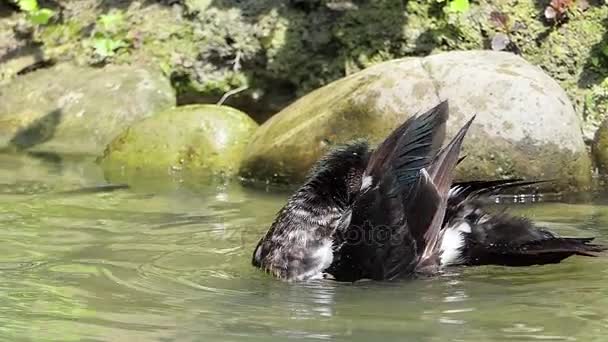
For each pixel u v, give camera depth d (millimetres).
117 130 11312
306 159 9664
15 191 9375
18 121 11594
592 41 10828
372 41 11227
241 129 10539
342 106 9641
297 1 11688
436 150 6902
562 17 10953
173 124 10594
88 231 7980
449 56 9750
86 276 6762
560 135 9219
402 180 6793
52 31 12398
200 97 11852
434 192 6750
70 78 11930
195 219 8383
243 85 11656
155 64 11883
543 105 9258
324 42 11391
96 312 5992
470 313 5910
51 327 5719
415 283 6566
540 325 5672
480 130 9180
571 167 9250
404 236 6660
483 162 9180
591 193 9297
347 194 6945
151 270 6902
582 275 6742
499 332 5551
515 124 9172
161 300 6230
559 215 8438
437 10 11156
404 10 11242
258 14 11742
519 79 9367
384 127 9414
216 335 5547
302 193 6961
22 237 7793
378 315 5887
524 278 6680
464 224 6992
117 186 9625
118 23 12164
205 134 10453
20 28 12445
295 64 11461
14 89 11992
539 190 9188
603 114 10391
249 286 6535
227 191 9531
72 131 11398
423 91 9398
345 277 6629
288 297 6277
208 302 6180
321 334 5547
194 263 7086
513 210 8648
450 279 6656
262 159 9914
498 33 10930
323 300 6203
